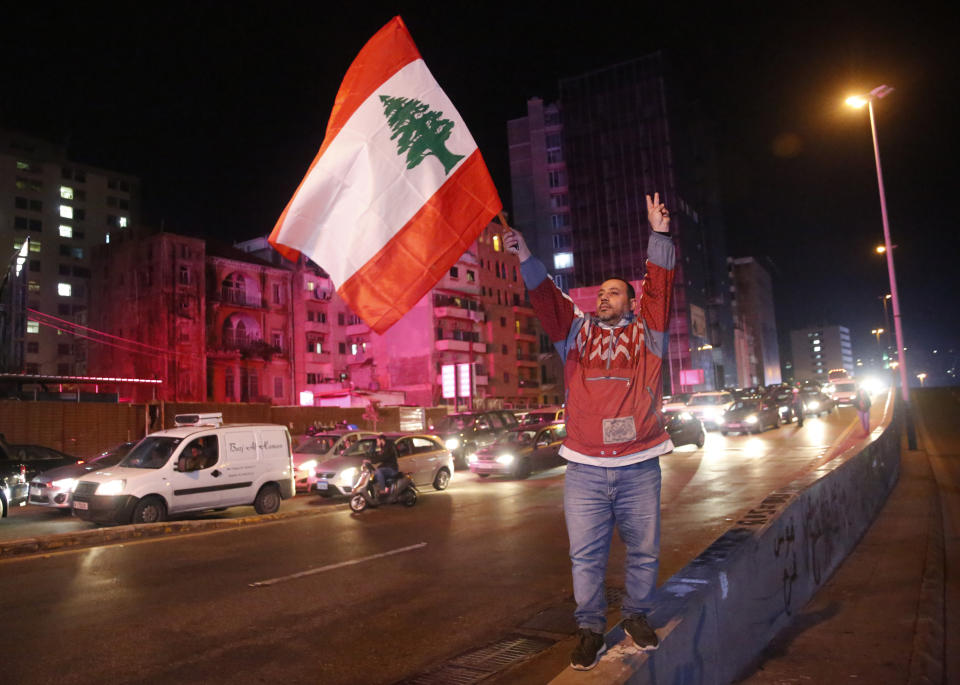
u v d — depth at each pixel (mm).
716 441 27219
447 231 4066
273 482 13414
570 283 95688
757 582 4469
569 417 3277
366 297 4129
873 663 4160
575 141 94312
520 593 6645
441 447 17172
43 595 6734
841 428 28734
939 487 12984
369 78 4371
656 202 3285
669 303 3229
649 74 91750
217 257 50281
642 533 3088
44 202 74062
